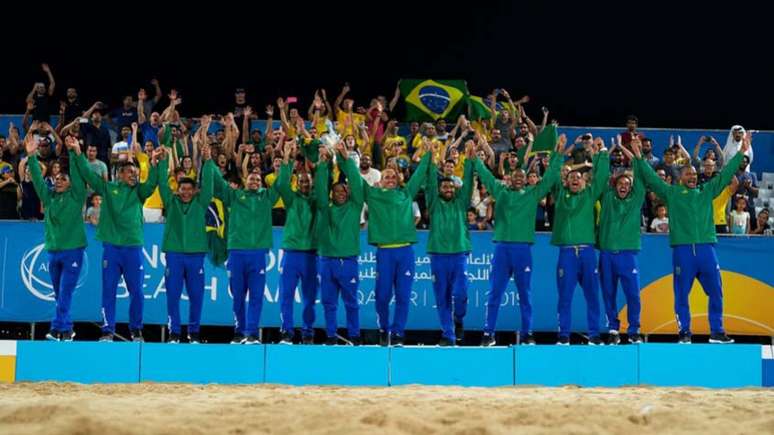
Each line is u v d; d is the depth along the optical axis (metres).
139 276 14.69
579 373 14.20
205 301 16.44
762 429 8.78
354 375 14.02
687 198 15.00
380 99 20.94
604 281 15.09
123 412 9.09
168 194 14.80
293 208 14.96
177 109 25.84
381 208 14.77
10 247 16.30
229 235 14.92
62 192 14.70
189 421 8.72
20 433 8.12
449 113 21.75
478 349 14.11
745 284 16.95
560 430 8.55
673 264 15.16
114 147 19.23
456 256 14.88
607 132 21.59
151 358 14.01
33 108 20.48
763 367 14.40
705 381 14.35
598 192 14.99
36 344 13.97
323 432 8.41
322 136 18.20
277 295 16.58
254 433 8.39
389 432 8.47
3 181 17.92
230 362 14.03
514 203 14.88
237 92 20.64
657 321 16.84
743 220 18.52
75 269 14.64
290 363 14.05
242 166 17.86
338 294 15.37
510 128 20.53
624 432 8.68
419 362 14.09
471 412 9.27
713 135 22.03
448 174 15.13
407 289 14.73
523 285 14.85
